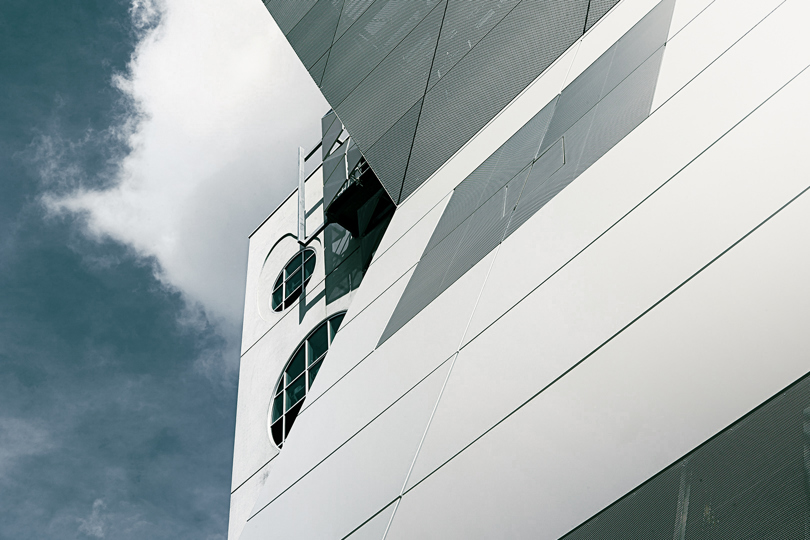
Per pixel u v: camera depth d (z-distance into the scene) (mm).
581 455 4961
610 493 4551
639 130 8102
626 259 6344
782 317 4496
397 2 18406
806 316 4359
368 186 19547
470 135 13555
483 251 9062
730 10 8773
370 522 6477
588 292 6391
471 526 5297
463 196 11562
